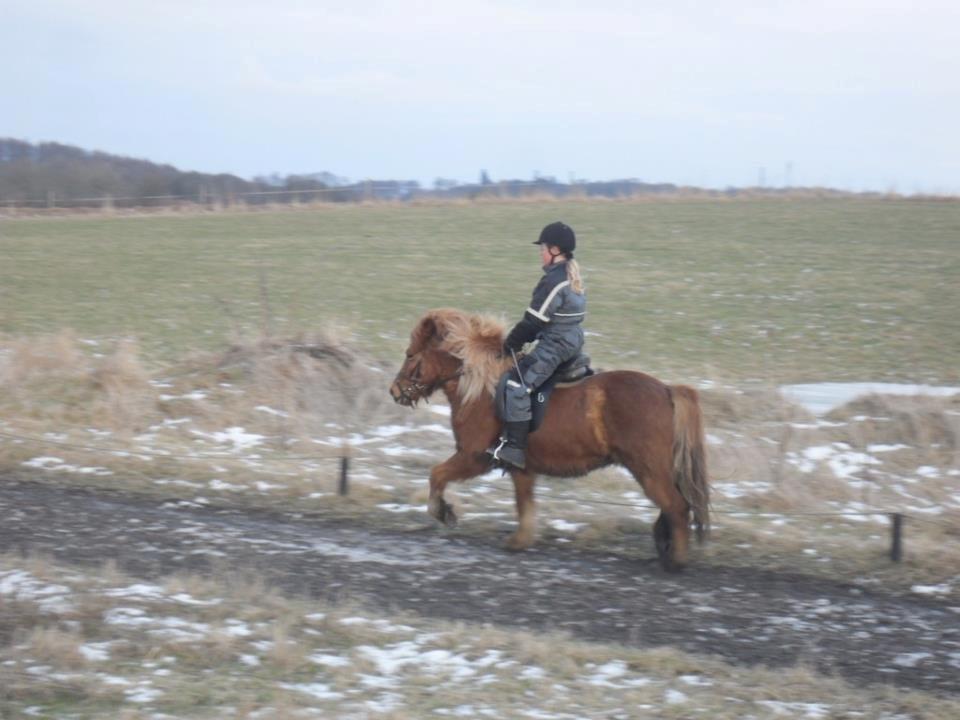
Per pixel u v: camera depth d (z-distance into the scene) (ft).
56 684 19.38
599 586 27.91
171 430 43.50
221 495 35.83
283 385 46.57
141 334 60.59
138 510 34.30
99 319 64.75
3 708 18.49
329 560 29.63
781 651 23.66
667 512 28.58
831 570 29.27
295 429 43.37
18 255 91.76
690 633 24.66
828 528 33.12
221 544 30.83
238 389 46.78
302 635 22.77
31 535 31.14
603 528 32.40
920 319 66.59
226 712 18.62
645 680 21.04
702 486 28.50
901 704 20.18
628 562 30.09
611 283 77.87
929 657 23.48
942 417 42.29
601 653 22.21
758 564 29.71
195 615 23.62
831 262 86.28
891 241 96.84
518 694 19.97
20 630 21.83
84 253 93.45
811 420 43.83
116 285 76.79
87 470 37.96
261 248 96.58
